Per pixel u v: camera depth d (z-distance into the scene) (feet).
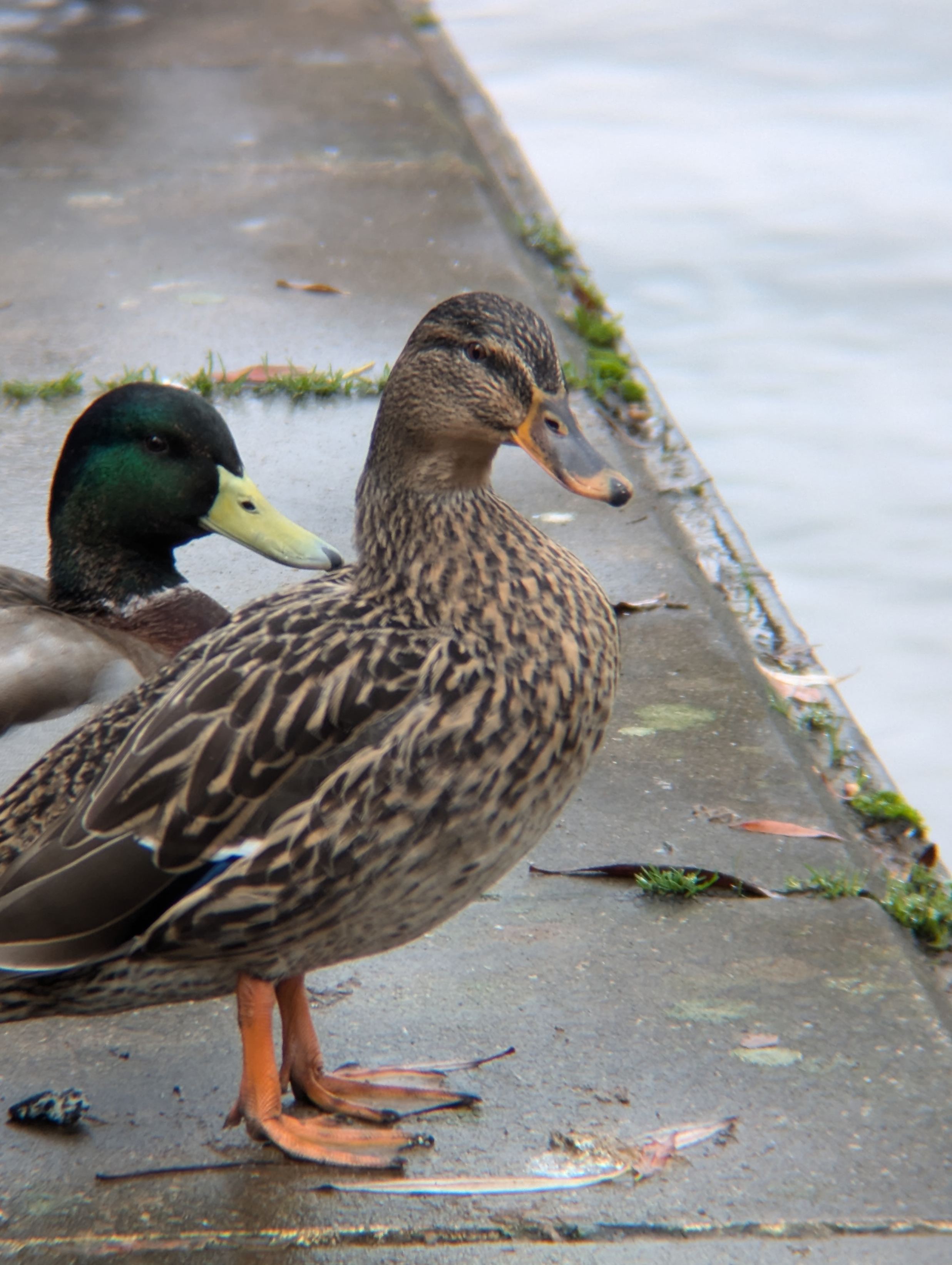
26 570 23.91
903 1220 12.67
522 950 16.24
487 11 75.00
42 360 30.94
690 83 65.92
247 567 24.39
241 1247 12.46
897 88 64.90
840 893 17.08
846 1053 14.66
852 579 36.47
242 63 48.78
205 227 37.47
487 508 13.65
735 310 48.26
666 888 17.01
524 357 13.69
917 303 48.37
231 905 12.50
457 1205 12.89
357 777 12.46
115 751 13.04
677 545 25.80
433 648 12.84
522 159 44.14
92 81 46.91
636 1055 14.67
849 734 21.01
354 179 40.45
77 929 12.42
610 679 13.69
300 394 29.73
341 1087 14.23
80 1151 13.55
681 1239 12.50
